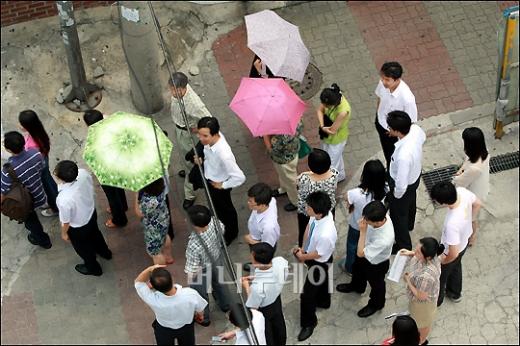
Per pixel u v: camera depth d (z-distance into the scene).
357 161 9.99
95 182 9.70
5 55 11.02
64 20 9.58
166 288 7.34
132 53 9.74
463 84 10.69
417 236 9.40
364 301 8.86
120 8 9.30
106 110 10.55
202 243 7.75
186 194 9.20
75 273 9.09
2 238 9.30
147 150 8.14
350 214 8.32
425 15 11.35
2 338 8.70
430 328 8.45
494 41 11.08
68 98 10.59
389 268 8.98
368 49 11.05
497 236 9.37
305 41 11.12
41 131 8.61
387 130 9.01
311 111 10.44
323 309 8.81
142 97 10.32
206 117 8.24
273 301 7.73
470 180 8.47
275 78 9.00
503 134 10.20
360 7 11.45
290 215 9.51
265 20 9.46
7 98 10.64
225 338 7.50
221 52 11.09
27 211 8.53
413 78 10.75
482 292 8.98
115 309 8.88
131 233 9.35
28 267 9.15
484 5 11.44
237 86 10.75
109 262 9.16
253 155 10.06
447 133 10.23
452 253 7.99
